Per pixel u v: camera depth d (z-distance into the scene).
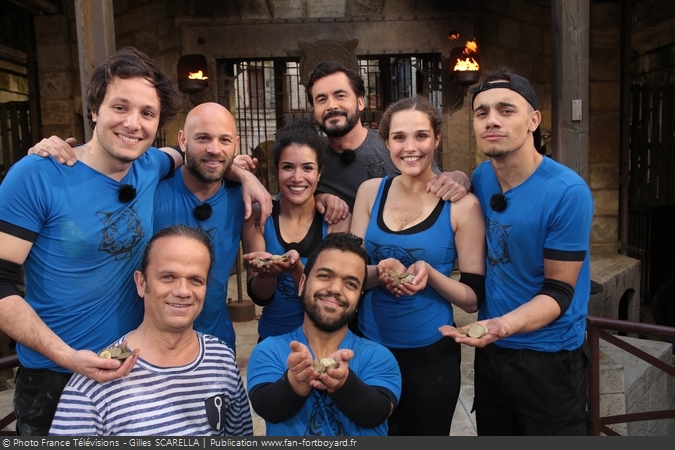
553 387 2.38
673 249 10.41
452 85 7.43
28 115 8.32
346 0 7.41
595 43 8.21
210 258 2.00
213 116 2.34
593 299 6.32
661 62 10.91
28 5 7.50
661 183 8.74
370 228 2.52
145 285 1.94
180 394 1.89
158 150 2.52
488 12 7.49
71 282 2.12
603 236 8.51
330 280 2.00
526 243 2.30
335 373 1.77
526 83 2.25
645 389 4.85
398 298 2.43
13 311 1.94
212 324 2.61
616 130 8.34
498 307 2.41
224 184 2.60
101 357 1.80
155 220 2.50
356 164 3.06
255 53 7.42
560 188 2.23
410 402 2.46
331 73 2.96
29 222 2.04
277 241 2.62
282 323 2.65
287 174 2.52
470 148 7.49
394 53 7.46
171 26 7.47
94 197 2.12
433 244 2.41
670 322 6.96
